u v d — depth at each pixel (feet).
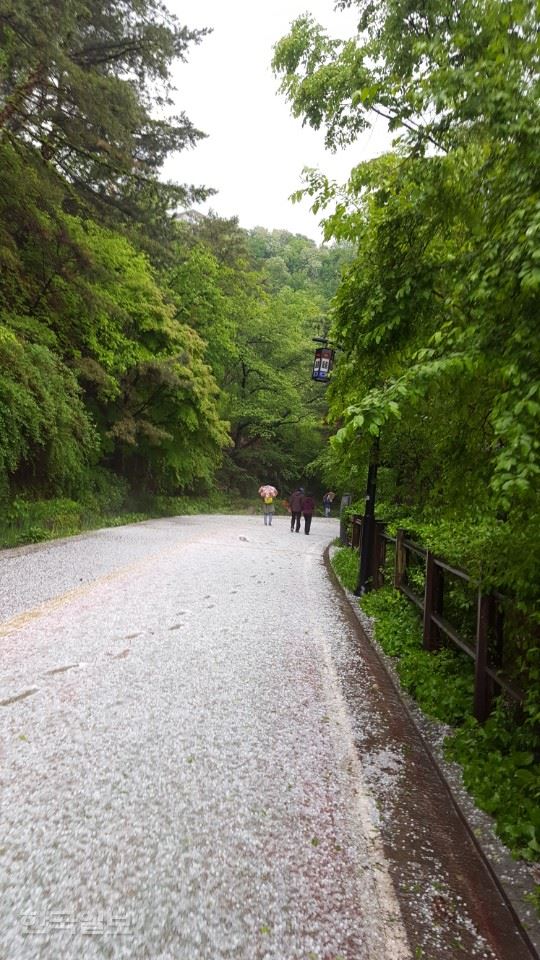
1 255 41.63
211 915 7.63
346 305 14.99
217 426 82.02
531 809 9.64
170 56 50.60
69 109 43.52
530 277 7.55
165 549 43.68
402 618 23.38
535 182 8.83
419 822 10.22
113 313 55.98
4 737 12.14
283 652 19.71
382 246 13.43
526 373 8.02
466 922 7.88
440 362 9.11
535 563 10.75
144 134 63.10
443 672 16.78
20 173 39.55
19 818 9.41
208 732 13.05
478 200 10.86
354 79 21.29
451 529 19.51
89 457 64.23
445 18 13.34
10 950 6.86
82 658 17.30
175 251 74.95
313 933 7.48
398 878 8.70
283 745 12.76
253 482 136.05
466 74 9.68
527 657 11.25
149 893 7.93
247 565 39.34
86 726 12.87
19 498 47.09
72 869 8.30
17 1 34.12
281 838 9.43
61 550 38.96
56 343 51.57
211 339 102.32
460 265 10.41
